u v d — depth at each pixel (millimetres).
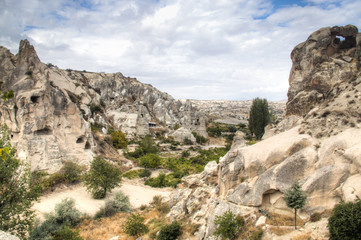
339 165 16234
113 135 77562
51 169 43125
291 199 15602
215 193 23969
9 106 43125
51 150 44469
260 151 20266
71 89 81500
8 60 48375
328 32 26859
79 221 29594
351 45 26562
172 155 79750
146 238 23656
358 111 17828
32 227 24734
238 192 19469
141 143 84688
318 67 26375
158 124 125562
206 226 20672
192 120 129875
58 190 38688
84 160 49719
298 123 24531
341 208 13641
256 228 16625
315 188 16266
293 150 18844
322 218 15391
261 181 18531
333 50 27016
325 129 19000
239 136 26922
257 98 86688
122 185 45250
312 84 25828
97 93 115812
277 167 18266
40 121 44469
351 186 14938
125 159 63031
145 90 156875
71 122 50781
